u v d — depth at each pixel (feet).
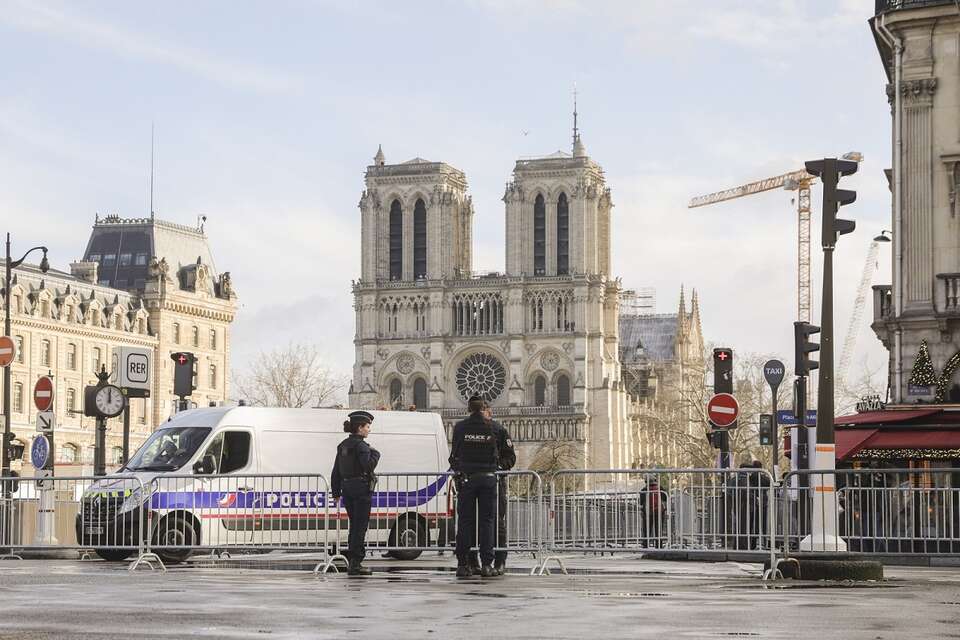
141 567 110.11
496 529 102.22
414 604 68.90
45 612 62.64
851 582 91.20
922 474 118.11
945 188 180.14
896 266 181.68
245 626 58.03
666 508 109.29
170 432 131.13
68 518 138.00
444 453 139.54
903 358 180.65
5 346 207.92
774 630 58.08
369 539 135.23
